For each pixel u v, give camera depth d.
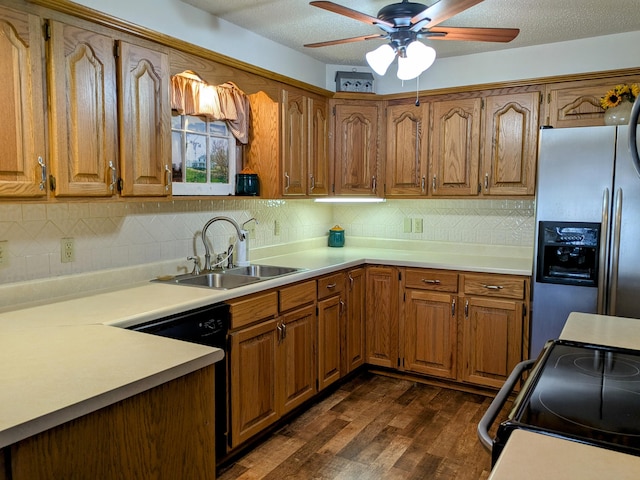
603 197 2.75
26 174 1.86
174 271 2.91
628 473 0.77
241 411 2.53
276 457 2.57
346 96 3.79
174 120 2.87
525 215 3.74
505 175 3.47
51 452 1.11
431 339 3.48
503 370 3.25
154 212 2.80
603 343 1.51
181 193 2.94
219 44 2.85
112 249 2.58
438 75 3.69
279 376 2.80
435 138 3.69
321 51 3.51
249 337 2.56
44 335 1.66
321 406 3.18
